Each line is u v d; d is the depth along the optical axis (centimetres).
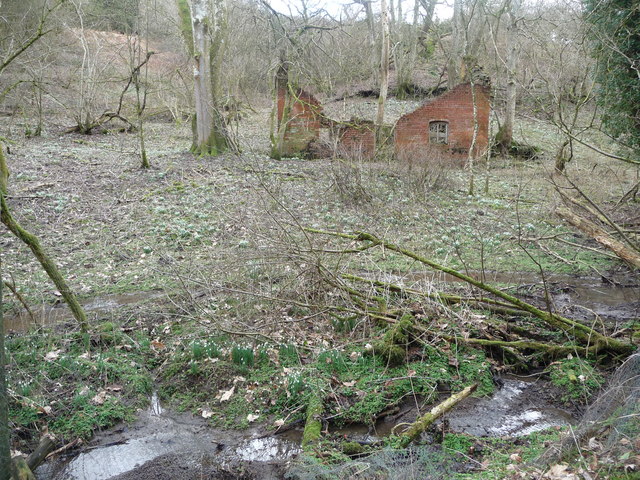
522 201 1538
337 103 3306
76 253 1058
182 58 3412
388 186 1600
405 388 571
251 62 3403
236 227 1118
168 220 1290
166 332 697
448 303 730
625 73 1303
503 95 2762
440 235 1196
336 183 1480
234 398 566
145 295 852
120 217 1315
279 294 734
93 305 814
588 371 587
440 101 2375
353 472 418
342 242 980
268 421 532
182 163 2016
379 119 2444
